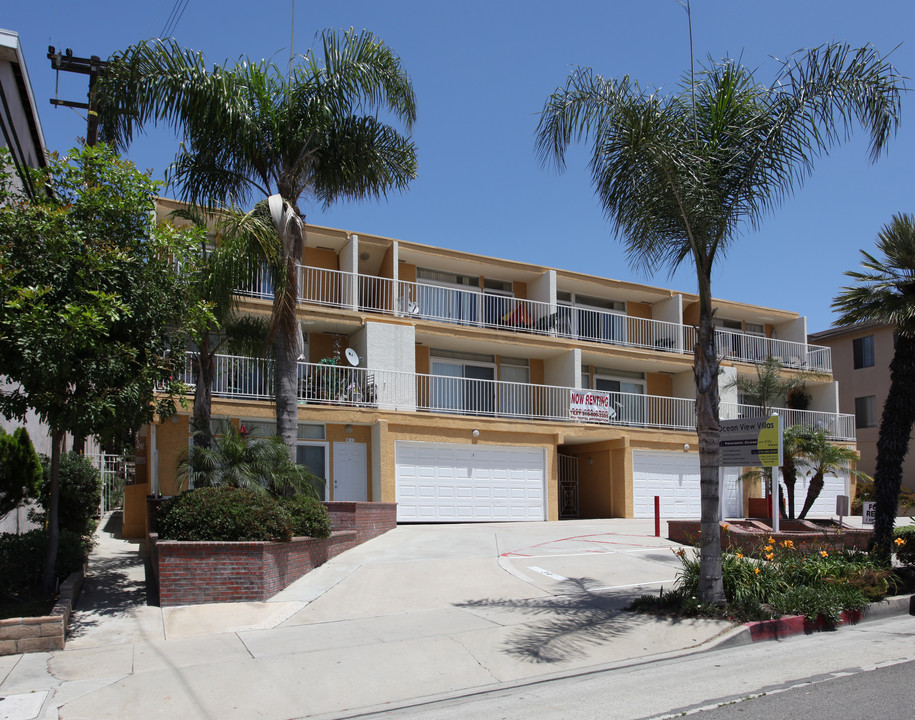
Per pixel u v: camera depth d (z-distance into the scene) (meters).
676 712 6.09
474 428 21.03
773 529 15.28
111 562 12.59
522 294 25.41
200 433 14.13
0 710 6.05
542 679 7.23
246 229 11.94
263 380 18.36
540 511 21.88
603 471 24.36
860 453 31.67
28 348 7.86
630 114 9.47
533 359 24.84
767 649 8.41
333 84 13.45
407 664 7.46
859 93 9.60
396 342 20.81
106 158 9.46
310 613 9.45
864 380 32.03
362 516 15.28
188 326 10.09
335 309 20.41
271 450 12.27
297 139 13.39
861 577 10.80
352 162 14.11
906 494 27.50
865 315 13.43
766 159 9.91
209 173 13.70
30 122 14.18
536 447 22.08
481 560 12.93
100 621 8.88
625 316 25.62
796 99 9.78
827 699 6.41
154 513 13.23
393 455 19.80
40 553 9.91
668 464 24.39
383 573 11.66
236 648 7.87
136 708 6.18
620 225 10.41
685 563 10.41
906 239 12.95
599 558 13.50
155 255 9.55
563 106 9.93
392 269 21.84
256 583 9.92
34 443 14.45
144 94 12.42
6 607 8.93
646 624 9.02
